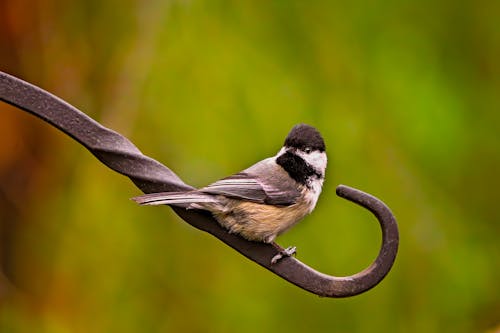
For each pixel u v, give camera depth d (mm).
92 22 11945
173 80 11406
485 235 11484
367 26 11672
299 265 5246
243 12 11523
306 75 11406
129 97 11477
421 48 11641
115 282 11258
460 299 11383
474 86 11695
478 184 11484
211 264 11297
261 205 6168
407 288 11352
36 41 12094
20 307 11453
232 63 11352
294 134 6645
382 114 11383
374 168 11258
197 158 11078
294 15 11570
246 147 11141
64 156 11797
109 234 11297
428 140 11398
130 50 11672
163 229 11359
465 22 11805
